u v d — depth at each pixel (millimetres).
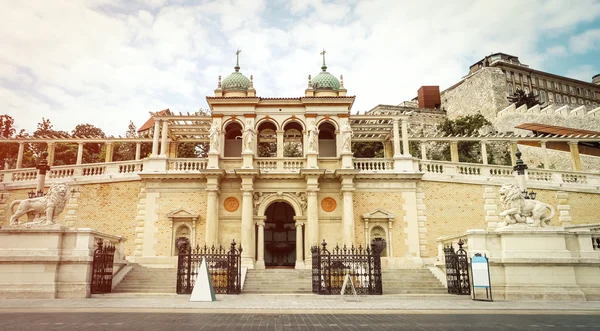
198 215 28969
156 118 31453
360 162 31062
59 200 18844
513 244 18016
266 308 13359
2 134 50250
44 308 13375
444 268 22375
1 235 17859
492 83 70062
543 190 30047
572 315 12055
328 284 19297
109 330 8914
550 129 45688
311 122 31375
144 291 20297
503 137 33250
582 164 46156
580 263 17719
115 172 30438
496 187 30156
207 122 33469
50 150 32531
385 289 21062
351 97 31453
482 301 16406
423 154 32719
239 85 32969
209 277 16219
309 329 9234
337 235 29438
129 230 29031
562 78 91312
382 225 29500
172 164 30453
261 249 28859
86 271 17844
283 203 37562
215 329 9125
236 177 29672
